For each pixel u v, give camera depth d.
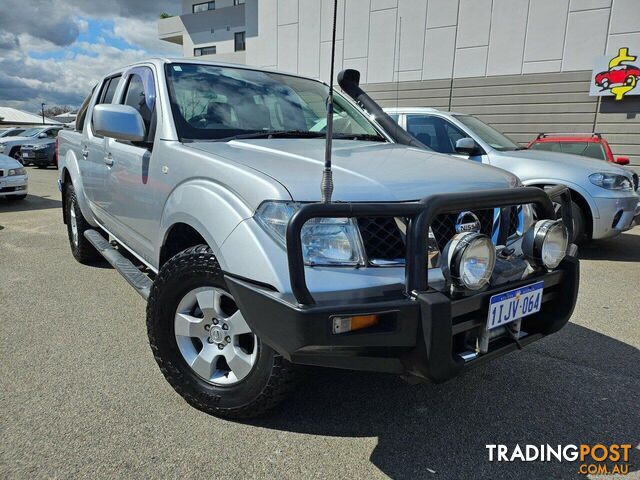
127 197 3.13
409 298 1.81
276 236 1.89
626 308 4.06
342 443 2.19
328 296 1.79
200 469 1.99
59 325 3.40
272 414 2.37
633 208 5.73
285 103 3.24
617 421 2.41
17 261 5.09
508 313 2.03
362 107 3.70
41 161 17.55
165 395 2.52
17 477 1.90
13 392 2.52
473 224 2.14
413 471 2.03
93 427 2.24
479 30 12.03
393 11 12.98
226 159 2.25
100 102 4.15
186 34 27.97
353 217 1.76
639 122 10.71
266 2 15.16
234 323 2.18
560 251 2.23
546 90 11.51
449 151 6.21
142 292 2.78
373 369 1.87
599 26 10.73
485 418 2.42
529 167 5.80
